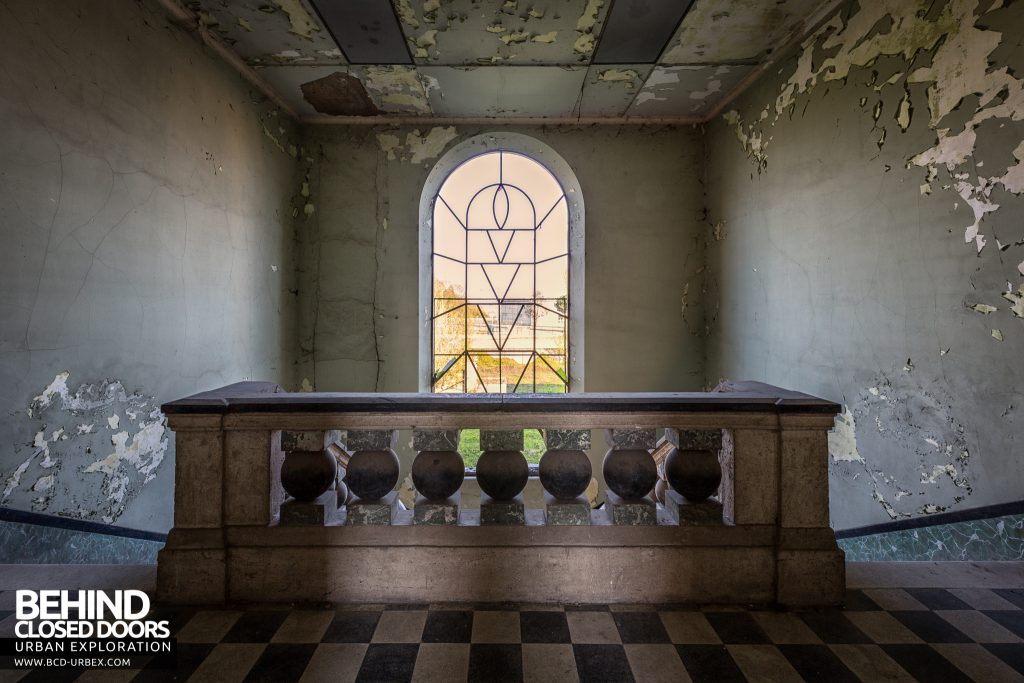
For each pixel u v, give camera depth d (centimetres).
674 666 164
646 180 563
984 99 246
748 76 463
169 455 343
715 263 538
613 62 444
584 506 204
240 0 356
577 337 580
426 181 559
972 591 209
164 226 339
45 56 250
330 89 490
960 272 260
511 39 409
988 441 247
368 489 204
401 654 169
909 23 291
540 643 176
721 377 526
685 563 200
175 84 352
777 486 201
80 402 274
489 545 201
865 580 218
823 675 160
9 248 233
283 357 519
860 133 329
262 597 199
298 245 547
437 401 201
